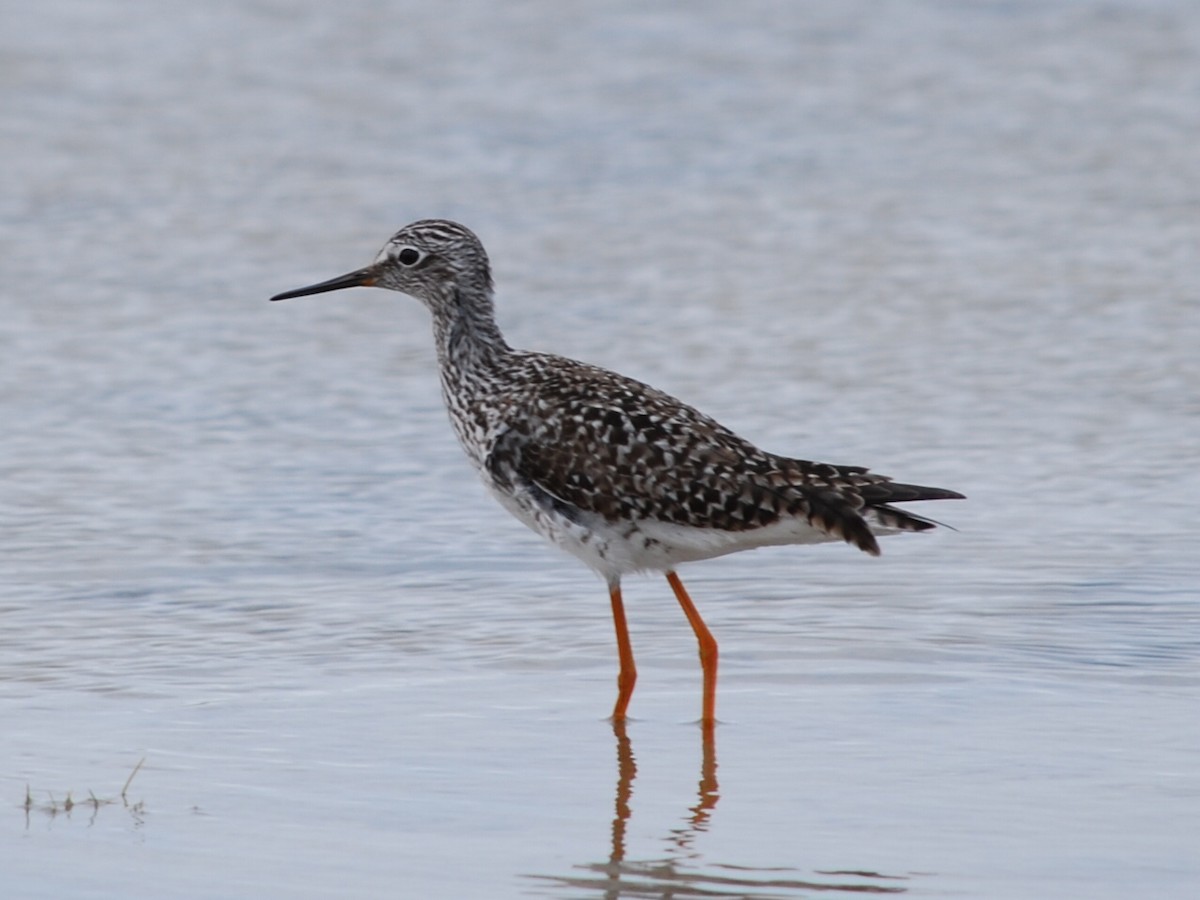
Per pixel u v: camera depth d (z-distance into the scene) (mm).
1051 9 35125
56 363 18594
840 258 22406
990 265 22000
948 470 15453
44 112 28734
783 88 30625
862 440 16219
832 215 24297
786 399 17391
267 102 29641
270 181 25812
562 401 11445
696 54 32562
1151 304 20359
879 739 10414
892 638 12047
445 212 24531
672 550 11281
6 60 31141
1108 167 26344
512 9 35094
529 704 11102
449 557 13766
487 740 10492
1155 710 10727
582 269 22078
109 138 27625
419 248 12336
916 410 17047
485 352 12164
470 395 12039
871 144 27688
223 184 25641
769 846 8984
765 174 26234
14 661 11594
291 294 12602
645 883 8570
